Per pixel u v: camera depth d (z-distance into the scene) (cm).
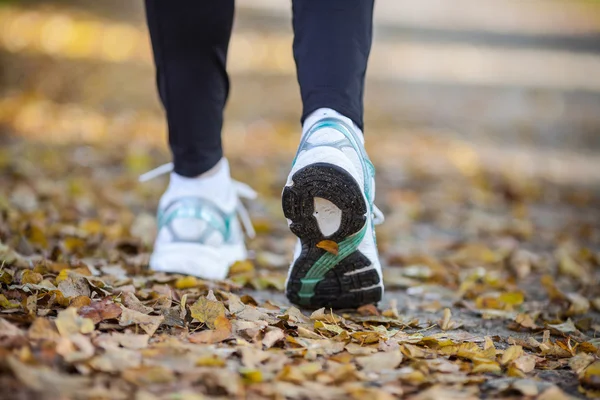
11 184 595
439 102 1330
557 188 808
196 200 377
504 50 2020
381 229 581
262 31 1969
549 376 261
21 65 1260
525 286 439
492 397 237
